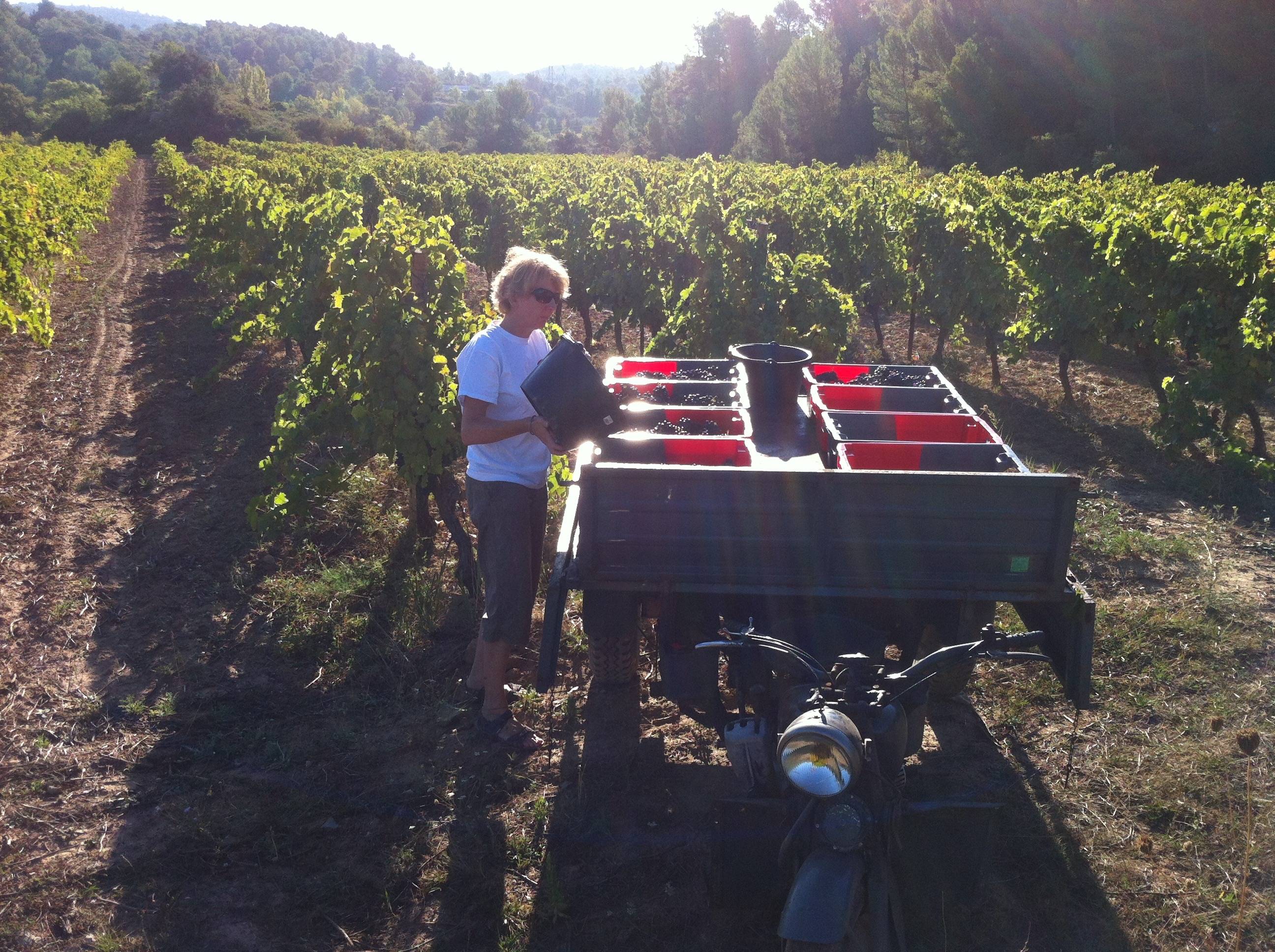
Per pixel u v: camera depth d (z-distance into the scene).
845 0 64.06
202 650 5.08
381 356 5.80
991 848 3.35
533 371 3.60
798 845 2.93
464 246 17.67
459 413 5.88
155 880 3.49
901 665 3.92
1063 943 3.26
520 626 4.16
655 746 4.35
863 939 2.68
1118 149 33.66
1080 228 9.87
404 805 3.95
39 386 10.30
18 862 3.55
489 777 4.11
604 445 4.01
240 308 9.83
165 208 33.00
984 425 4.15
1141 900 3.44
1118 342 9.53
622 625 4.02
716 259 9.00
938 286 11.05
